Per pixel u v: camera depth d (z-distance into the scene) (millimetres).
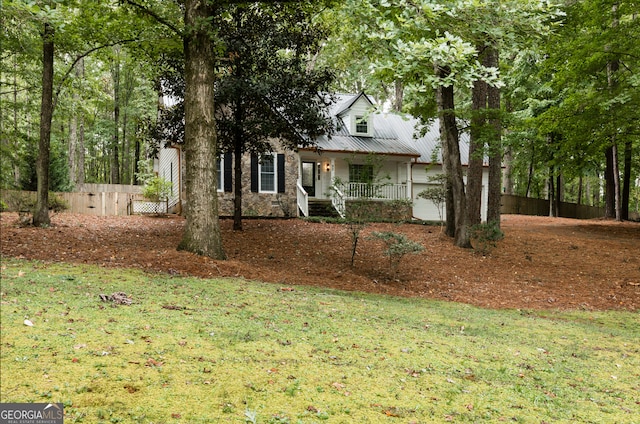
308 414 2988
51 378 3135
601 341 6242
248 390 3285
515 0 8461
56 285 6086
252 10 13469
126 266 8250
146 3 10922
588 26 15039
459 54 7777
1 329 4016
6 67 14078
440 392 3666
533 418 3299
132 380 3238
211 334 4539
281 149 20984
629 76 15750
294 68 14695
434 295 9625
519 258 13711
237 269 9078
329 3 11672
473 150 15781
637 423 3354
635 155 28250
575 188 47719
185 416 2787
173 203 20312
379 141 24469
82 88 15625
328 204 21953
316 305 6660
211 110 9844
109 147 38500
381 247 13984
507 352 5184
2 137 14336
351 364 4137
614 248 15273
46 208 12789
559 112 16047
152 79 14688
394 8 9133
